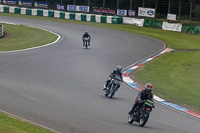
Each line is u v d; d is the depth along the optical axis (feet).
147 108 75.36
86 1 462.60
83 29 328.08
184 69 180.04
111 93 107.86
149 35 311.88
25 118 75.41
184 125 83.20
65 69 157.69
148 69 175.11
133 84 136.56
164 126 79.56
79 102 98.27
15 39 267.59
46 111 83.76
